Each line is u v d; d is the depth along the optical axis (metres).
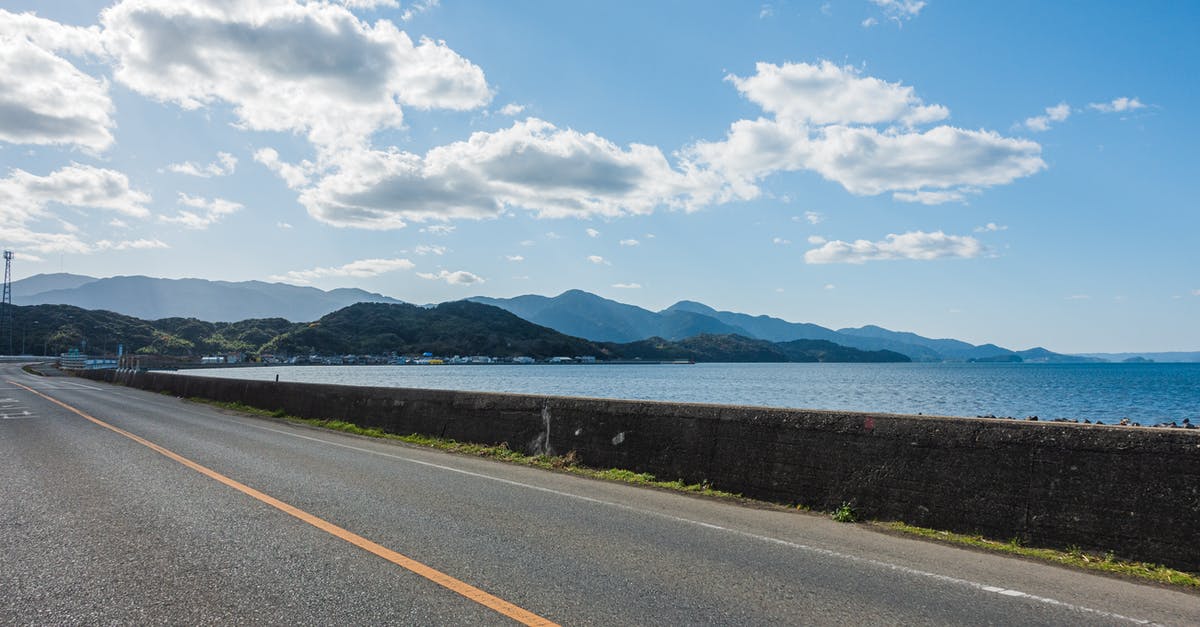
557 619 4.14
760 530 6.69
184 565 5.14
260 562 5.23
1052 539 6.09
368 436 15.27
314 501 7.59
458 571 5.06
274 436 14.52
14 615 4.11
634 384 87.38
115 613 4.16
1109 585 5.10
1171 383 94.69
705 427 9.29
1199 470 5.49
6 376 51.81
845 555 5.80
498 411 12.75
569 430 11.25
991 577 5.22
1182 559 5.42
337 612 4.20
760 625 4.11
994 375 141.12
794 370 198.38
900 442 7.31
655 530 6.56
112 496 7.76
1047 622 4.26
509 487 8.78
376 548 5.66
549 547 5.81
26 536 5.98
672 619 4.18
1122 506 5.81
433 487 8.63
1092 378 118.62
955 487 6.80
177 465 10.08
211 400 25.81
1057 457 6.26
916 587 4.93
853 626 4.12
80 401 25.16
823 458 7.88
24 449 11.80
